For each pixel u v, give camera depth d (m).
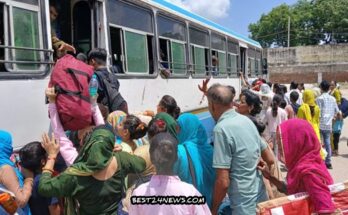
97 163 2.71
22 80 3.79
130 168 3.03
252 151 3.30
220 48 10.88
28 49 3.84
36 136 3.89
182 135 3.60
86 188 2.74
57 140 3.21
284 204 2.99
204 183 3.44
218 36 10.71
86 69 3.45
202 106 9.09
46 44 4.11
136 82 6.00
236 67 12.67
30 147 3.22
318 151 3.15
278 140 3.26
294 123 3.19
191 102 8.38
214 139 3.32
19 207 3.03
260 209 2.98
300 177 3.07
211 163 3.53
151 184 2.60
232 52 12.23
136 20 6.12
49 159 3.02
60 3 5.39
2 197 2.85
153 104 6.55
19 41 3.81
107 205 2.83
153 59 6.66
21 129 3.74
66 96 3.26
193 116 3.70
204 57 9.41
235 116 3.37
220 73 10.77
